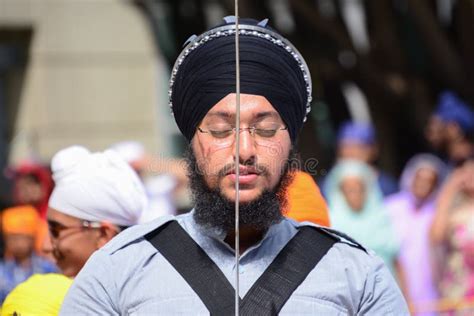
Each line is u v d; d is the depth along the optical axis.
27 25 19.80
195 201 4.86
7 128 19.89
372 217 11.58
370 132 11.96
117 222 6.15
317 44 18.78
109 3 19.89
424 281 11.88
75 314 4.81
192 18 19.89
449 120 12.41
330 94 19.31
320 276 4.76
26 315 5.75
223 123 4.79
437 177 12.20
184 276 4.72
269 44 4.88
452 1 18.52
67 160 6.18
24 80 19.91
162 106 20.02
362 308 4.79
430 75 19.03
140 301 4.70
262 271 4.77
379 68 18.77
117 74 19.94
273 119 4.80
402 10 19.41
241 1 17.66
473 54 18.09
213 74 4.81
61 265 6.20
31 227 10.77
